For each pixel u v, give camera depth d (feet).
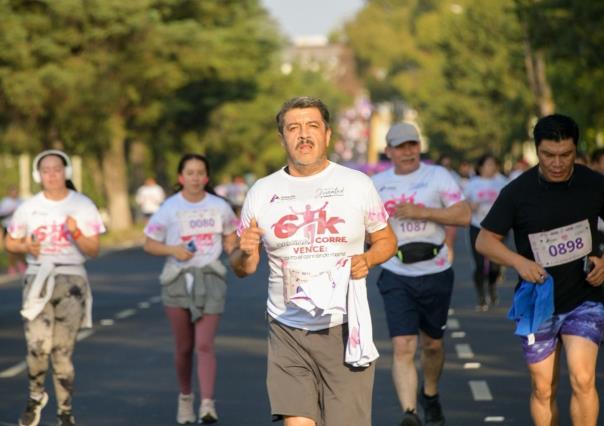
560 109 153.07
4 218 154.71
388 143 46.37
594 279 35.45
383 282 45.37
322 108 32.07
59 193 46.37
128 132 220.64
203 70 212.64
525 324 36.19
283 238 32.12
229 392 54.39
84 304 46.37
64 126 199.72
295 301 31.55
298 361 32.55
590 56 123.65
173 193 50.90
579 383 35.60
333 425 32.42
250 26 220.64
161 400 52.85
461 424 46.50
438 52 429.38
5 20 185.37
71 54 195.42
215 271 48.85
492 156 88.48
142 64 201.16
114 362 63.72
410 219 45.34
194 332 48.98
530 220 36.01
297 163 31.96
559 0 123.24
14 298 102.58
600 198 35.91
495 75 351.25
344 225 31.99
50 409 51.65
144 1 193.26
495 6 350.43
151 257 157.99
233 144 292.40
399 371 44.11
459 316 83.35
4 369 62.13
